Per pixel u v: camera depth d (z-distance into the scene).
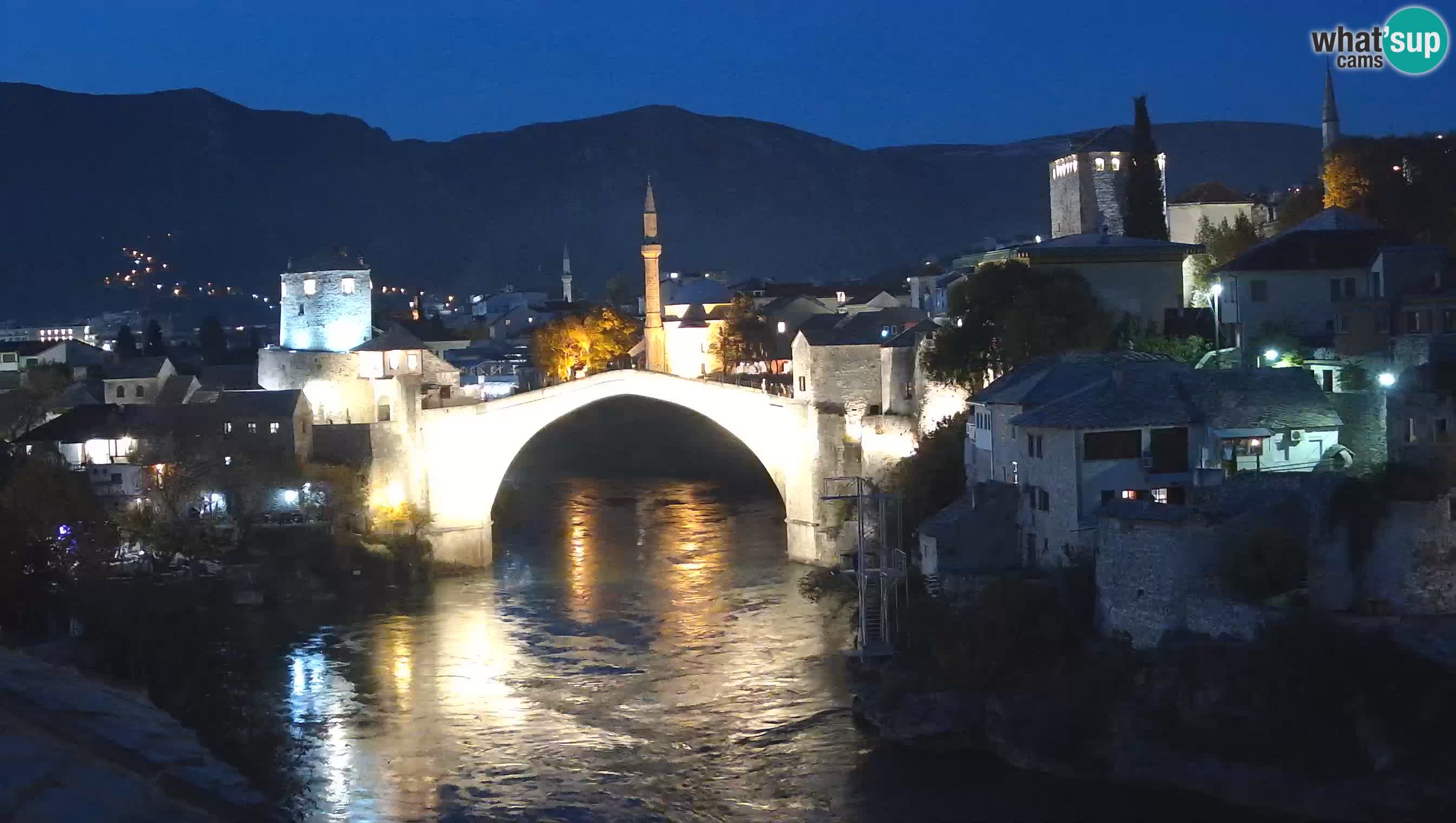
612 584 104.94
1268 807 54.94
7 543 76.88
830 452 110.31
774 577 104.94
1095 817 55.91
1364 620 56.19
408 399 116.50
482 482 116.81
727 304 189.12
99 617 78.88
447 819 59.00
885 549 78.75
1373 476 59.75
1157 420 69.62
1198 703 57.94
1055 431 71.81
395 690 77.50
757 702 73.56
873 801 59.28
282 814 58.69
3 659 37.34
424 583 107.75
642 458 177.88
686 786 62.34
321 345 142.75
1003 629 66.00
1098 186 131.75
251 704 74.81
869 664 75.19
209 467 106.62
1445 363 67.00
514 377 195.75
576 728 70.69
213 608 92.31
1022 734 62.22
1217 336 95.25
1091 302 95.69
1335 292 89.88
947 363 97.06
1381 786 52.91
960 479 90.75
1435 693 53.75
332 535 105.56
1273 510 60.62
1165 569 61.53
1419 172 106.88
